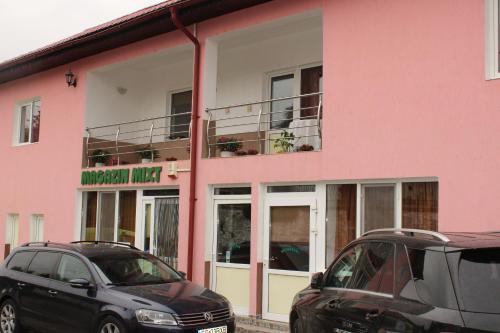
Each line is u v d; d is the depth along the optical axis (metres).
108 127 15.15
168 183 12.12
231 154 11.48
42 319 8.61
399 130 8.67
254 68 13.13
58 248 9.13
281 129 12.31
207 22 11.81
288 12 10.45
